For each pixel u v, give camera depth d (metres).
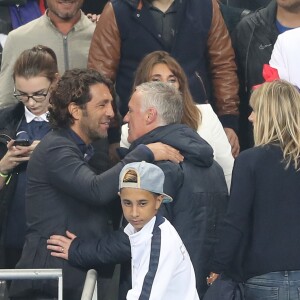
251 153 17.62
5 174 20.77
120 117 21.80
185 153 18.42
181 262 16.45
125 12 24.02
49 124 19.42
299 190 17.50
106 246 18.11
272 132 17.66
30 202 18.75
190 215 18.22
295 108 17.70
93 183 18.05
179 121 18.95
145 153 18.03
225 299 17.77
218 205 18.66
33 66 21.25
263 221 17.52
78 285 18.42
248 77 24.77
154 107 18.59
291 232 17.47
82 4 26.55
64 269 18.39
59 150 18.42
